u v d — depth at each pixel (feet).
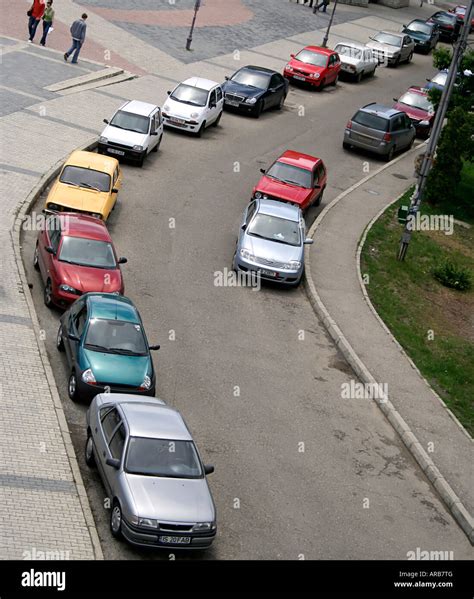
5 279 75.97
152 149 117.60
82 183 91.50
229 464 60.03
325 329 85.05
